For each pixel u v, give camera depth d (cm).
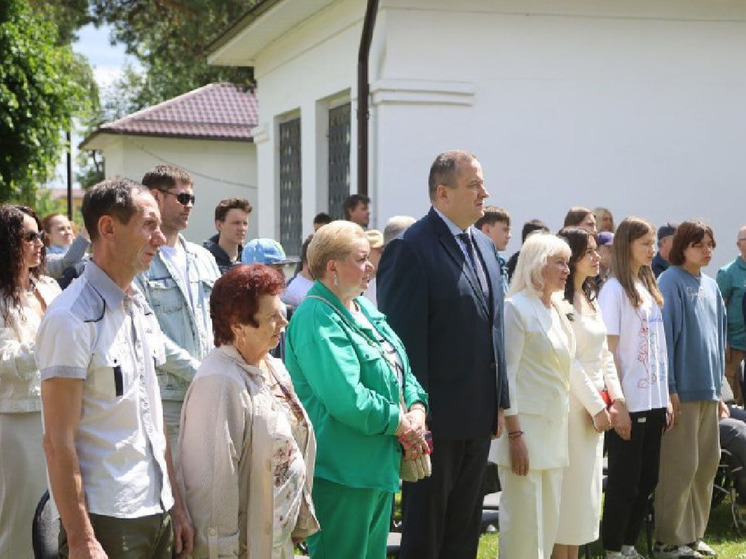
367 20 1058
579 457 580
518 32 1083
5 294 478
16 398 471
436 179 509
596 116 1111
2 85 1692
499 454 541
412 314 489
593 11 1100
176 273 483
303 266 688
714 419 679
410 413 448
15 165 1773
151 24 1806
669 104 1131
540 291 551
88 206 349
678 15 1126
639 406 621
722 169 1152
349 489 436
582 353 583
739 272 950
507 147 1088
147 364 357
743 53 1149
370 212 1085
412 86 1055
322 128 1316
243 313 370
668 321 659
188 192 491
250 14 1320
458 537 511
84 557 322
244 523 369
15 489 470
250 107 2547
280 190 1527
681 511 665
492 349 505
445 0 1061
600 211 1018
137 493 340
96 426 337
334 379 425
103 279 347
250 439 368
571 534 577
